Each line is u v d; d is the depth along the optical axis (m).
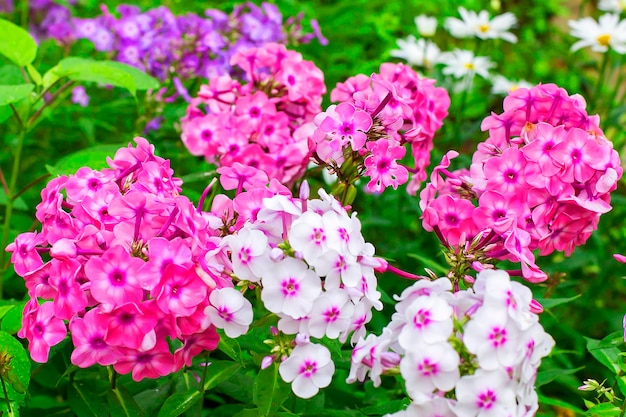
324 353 0.71
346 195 0.82
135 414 0.78
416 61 1.44
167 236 0.72
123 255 0.70
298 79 0.93
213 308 0.72
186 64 1.12
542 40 2.09
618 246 1.28
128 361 0.73
